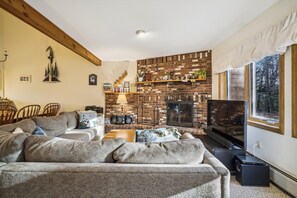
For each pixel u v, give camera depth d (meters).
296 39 1.88
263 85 2.76
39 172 1.16
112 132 3.56
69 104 5.59
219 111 3.05
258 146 2.68
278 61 2.45
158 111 5.10
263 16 2.51
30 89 5.64
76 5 2.34
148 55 4.98
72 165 1.22
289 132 2.12
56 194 1.16
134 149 1.33
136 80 5.50
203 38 3.57
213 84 4.22
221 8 2.40
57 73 5.57
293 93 2.06
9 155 1.27
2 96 5.55
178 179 1.17
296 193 1.98
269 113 2.62
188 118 4.56
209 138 3.24
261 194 2.08
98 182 1.16
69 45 3.49
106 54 4.86
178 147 1.34
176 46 4.10
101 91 5.61
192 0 2.20
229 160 2.56
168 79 4.84
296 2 1.99
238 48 3.02
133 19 2.73
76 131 3.69
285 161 2.17
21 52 5.63
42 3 2.29
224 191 1.18
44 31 2.81
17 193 1.16
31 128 2.57
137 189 1.17
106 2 2.26
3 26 5.54
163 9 2.42
